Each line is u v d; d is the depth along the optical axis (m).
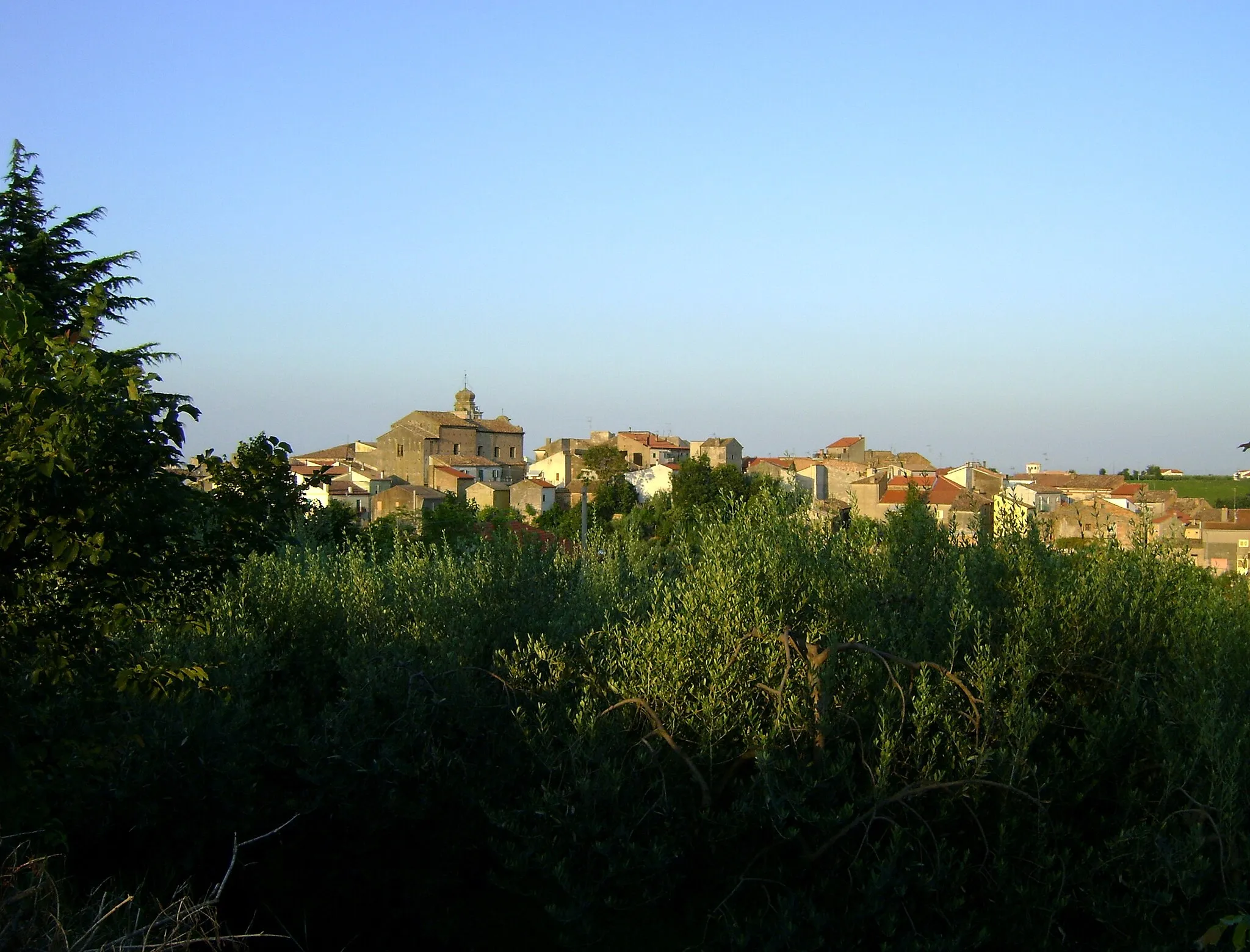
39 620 4.62
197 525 5.18
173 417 4.70
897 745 5.51
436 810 6.71
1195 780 5.34
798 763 5.48
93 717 5.60
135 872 6.43
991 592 6.91
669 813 5.64
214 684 7.26
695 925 5.77
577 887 5.51
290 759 7.24
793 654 6.05
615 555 9.91
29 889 3.80
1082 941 5.46
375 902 6.99
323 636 8.70
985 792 5.51
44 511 4.12
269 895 6.79
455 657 7.30
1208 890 5.18
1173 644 6.49
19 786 4.61
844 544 7.56
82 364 4.45
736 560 6.71
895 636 6.17
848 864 5.56
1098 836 5.71
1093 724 5.71
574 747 5.80
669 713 5.97
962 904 5.26
